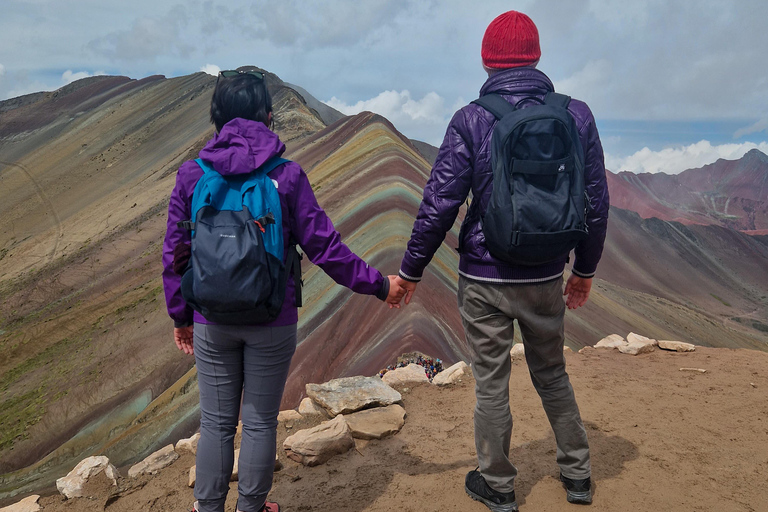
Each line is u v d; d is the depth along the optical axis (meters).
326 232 1.87
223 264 1.58
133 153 134.25
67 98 183.88
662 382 3.64
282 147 1.83
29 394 42.50
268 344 1.81
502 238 1.77
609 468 2.49
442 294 20.30
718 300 156.62
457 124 1.88
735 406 3.17
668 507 2.15
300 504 2.31
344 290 26.64
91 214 101.00
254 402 1.87
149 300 54.22
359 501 2.29
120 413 34.88
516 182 1.76
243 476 1.88
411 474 2.50
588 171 1.90
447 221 1.92
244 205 1.69
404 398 3.50
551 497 2.24
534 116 1.76
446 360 12.62
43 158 144.75
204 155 1.77
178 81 174.62
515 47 1.94
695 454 2.61
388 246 27.75
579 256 2.07
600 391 3.50
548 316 1.98
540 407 3.21
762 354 4.15
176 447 2.92
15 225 108.50
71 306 60.34
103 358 44.47
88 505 2.45
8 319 61.47
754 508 2.12
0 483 31.00
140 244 75.19
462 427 3.00
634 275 162.88
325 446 2.69
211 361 1.85
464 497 2.25
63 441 33.94
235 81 1.89
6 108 182.62
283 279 1.75
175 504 2.41
